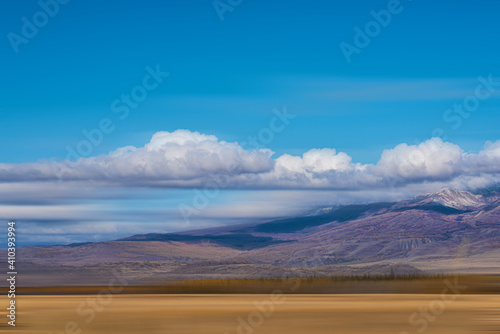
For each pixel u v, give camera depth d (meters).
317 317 41.06
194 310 47.59
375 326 36.09
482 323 37.00
